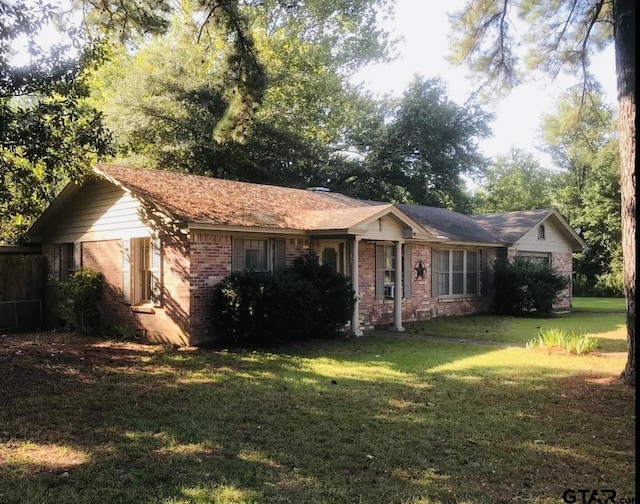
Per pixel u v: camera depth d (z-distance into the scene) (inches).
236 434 227.0
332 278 515.5
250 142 1037.8
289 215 566.3
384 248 639.8
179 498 164.4
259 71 448.5
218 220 471.2
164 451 206.7
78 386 317.1
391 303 644.7
